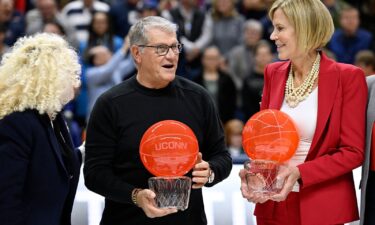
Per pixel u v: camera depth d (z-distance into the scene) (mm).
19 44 4793
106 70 10500
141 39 4844
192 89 5070
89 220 5832
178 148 4453
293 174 4648
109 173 4816
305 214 4785
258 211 5016
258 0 12703
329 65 4898
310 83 4887
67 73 4703
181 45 4898
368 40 12125
